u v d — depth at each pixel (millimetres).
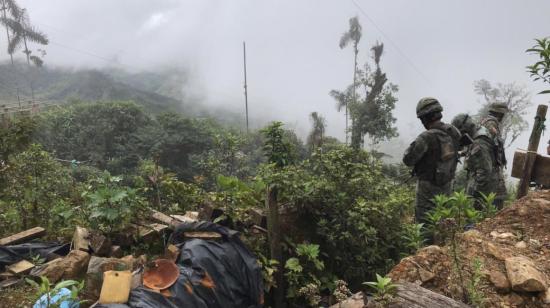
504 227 3551
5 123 6000
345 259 4914
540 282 2637
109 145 39562
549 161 4633
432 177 4648
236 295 3379
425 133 4617
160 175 6062
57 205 5621
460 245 3191
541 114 4695
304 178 5020
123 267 3459
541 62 3008
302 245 4441
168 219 4652
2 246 4184
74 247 4219
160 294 2961
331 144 5672
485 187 5223
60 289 3033
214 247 3510
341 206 4902
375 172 5531
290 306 4449
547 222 3428
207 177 8039
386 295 2395
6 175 5711
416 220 4840
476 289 2650
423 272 2969
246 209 4672
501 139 5473
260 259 4234
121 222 4312
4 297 3402
